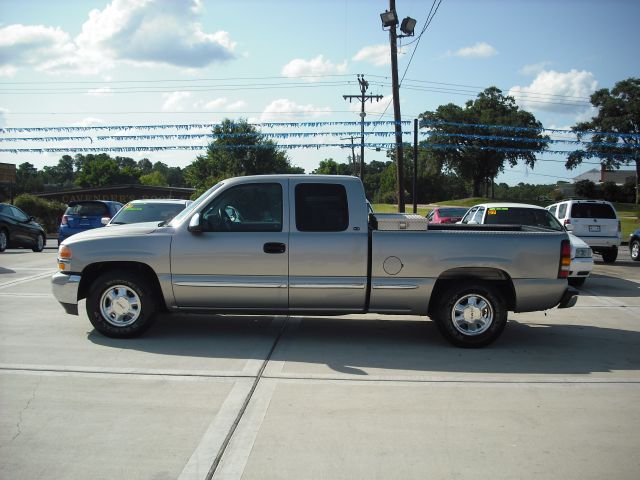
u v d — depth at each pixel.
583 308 9.54
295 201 6.77
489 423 4.53
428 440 4.19
